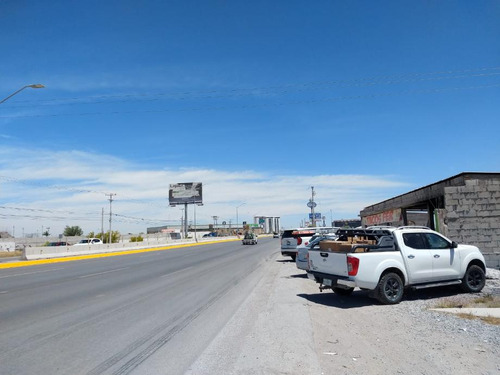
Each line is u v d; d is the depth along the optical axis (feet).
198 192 306.14
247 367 18.31
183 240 229.25
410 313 29.12
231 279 55.11
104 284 52.75
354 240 37.01
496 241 51.83
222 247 177.47
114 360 19.69
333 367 18.12
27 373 17.97
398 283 32.89
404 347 20.92
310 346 21.42
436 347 20.75
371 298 35.94
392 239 34.27
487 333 23.08
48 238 288.92
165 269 74.64
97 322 28.53
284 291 41.78
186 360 19.51
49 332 25.73
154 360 19.58
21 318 30.68
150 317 29.99
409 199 72.13
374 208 103.76
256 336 23.77
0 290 49.88
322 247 37.06
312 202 200.54
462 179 53.78
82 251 132.98
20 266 96.07
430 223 67.41
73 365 18.99
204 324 27.30
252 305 34.06
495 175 53.72
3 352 21.27
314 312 30.48
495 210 52.34
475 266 36.88
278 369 17.97
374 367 18.02
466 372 17.20
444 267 35.14
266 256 104.63
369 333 23.89
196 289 45.57
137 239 284.41
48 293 45.27
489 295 34.73
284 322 27.25
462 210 52.49
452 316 27.48
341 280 33.01
